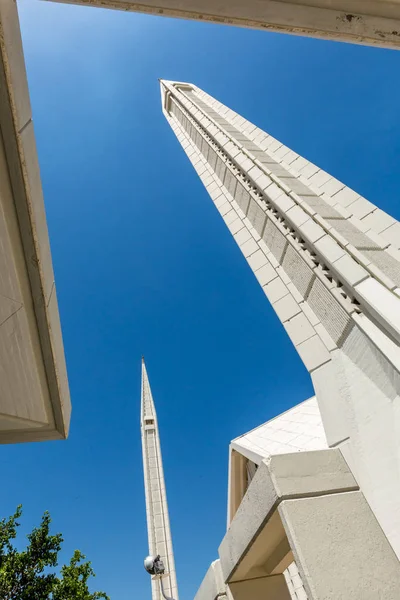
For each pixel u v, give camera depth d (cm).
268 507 396
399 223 643
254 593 575
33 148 245
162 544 2620
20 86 220
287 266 605
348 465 408
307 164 874
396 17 300
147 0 258
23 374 301
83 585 1337
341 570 324
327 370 477
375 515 364
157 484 3059
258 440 1286
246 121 1140
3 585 1205
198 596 800
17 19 217
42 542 1352
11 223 242
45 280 273
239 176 852
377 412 385
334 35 297
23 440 369
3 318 268
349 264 468
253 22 281
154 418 3650
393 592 318
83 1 256
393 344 377
